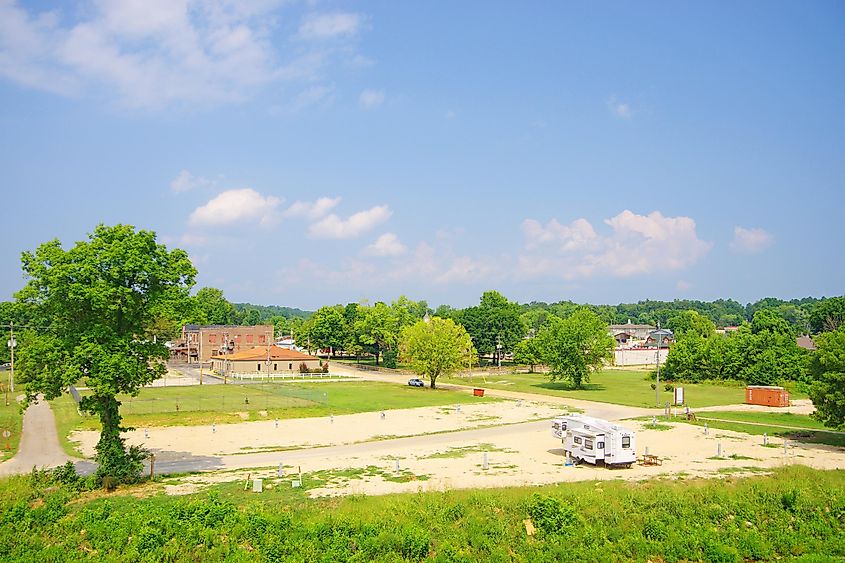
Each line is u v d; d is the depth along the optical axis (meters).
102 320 38.50
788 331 153.62
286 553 27.44
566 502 32.59
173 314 39.38
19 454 48.38
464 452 50.75
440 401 87.31
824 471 40.59
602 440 44.03
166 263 41.03
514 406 82.44
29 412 69.75
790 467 41.19
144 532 28.30
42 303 37.66
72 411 70.38
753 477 40.16
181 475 41.16
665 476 41.12
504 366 157.75
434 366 103.50
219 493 35.09
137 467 38.59
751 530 30.88
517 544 28.94
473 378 128.00
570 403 85.88
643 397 93.50
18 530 29.84
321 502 33.47
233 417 68.25
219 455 49.19
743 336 115.56
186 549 27.88
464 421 69.12
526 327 169.12
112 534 28.95
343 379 121.44
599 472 42.81
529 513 31.45
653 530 30.06
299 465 44.31
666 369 122.69
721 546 28.72
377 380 120.00
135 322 39.62
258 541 28.33
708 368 116.12
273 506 32.59
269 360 128.00
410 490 36.72
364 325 157.62
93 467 43.62
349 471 42.44
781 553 29.42
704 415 74.56
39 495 34.75
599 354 106.38
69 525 29.97
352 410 76.81
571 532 29.77
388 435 59.56
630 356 169.88
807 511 32.84
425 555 28.05
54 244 37.72
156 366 40.16
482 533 29.47
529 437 58.81
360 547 27.92
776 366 108.19
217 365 138.88
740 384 109.25
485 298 168.12
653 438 57.84
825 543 29.89
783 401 82.19
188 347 164.12
